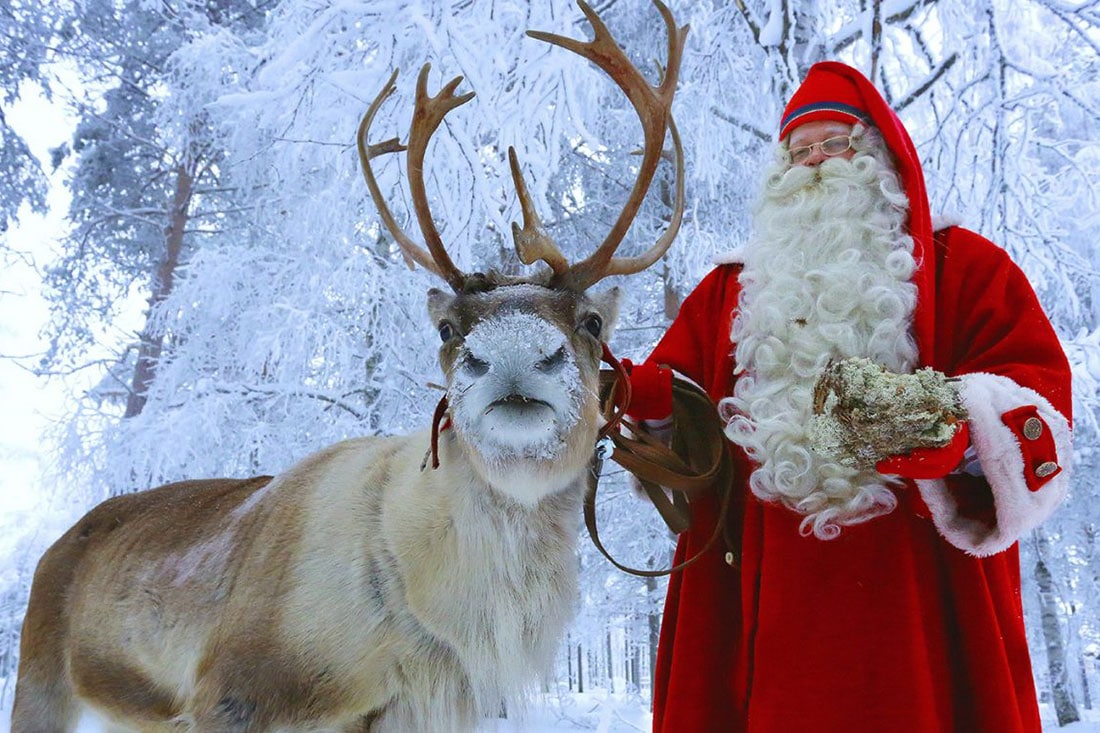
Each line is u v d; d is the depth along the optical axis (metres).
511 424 2.07
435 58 5.26
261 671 2.51
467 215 5.16
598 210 8.73
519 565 2.34
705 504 2.29
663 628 2.38
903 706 1.83
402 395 7.29
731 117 6.20
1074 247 6.84
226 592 2.72
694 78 6.24
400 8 5.32
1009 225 5.47
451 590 2.33
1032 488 1.72
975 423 1.73
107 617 3.15
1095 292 6.73
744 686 2.09
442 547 2.34
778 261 2.17
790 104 2.41
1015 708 1.82
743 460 2.22
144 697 3.01
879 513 1.91
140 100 13.77
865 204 2.15
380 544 2.45
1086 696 13.84
